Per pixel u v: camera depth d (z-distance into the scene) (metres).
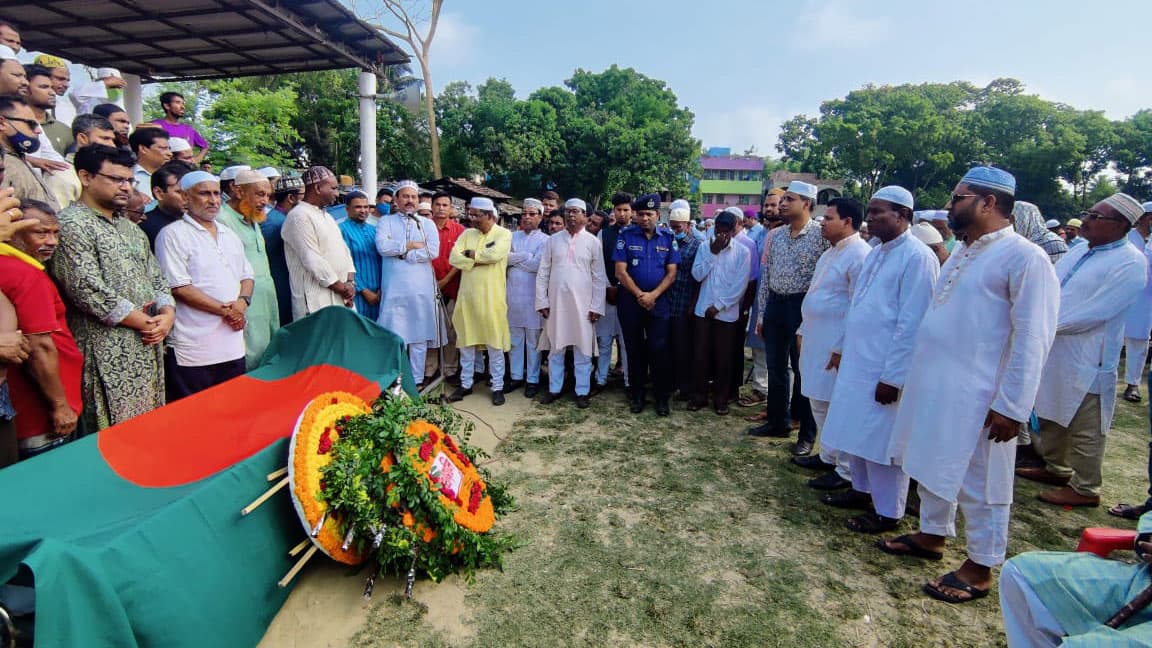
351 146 25.23
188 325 3.50
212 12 5.98
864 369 3.31
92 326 2.92
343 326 3.99
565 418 5.32
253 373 3.77
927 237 5.09
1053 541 3.41
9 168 3.04
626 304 5.39
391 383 3.68
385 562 2.64
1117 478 4.36
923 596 2.81
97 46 6.93
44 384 2.54
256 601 2.37
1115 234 3.70
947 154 33.88
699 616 2.64
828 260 3.92
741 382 5.98
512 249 5.93
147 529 1.96
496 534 3.28
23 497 2.07
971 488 2.74
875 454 3.24
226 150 18.84
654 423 5.21
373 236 5.62
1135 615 1.69
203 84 20.39
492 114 29.73
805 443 4.52
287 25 6.22
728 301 5.26
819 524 3.48
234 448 2.85
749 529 3.41
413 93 9.34
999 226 2.70
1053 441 4.11
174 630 1.96
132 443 2.60
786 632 2.54
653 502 3.71
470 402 5.73
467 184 14.82
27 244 2.54
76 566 1.67
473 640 2.46
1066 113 35.31
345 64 7.78
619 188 31.17
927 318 2.87
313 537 2.50
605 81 39.75
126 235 3.09
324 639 2.44
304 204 4.58
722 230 5.20
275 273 4.95
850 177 40.16
